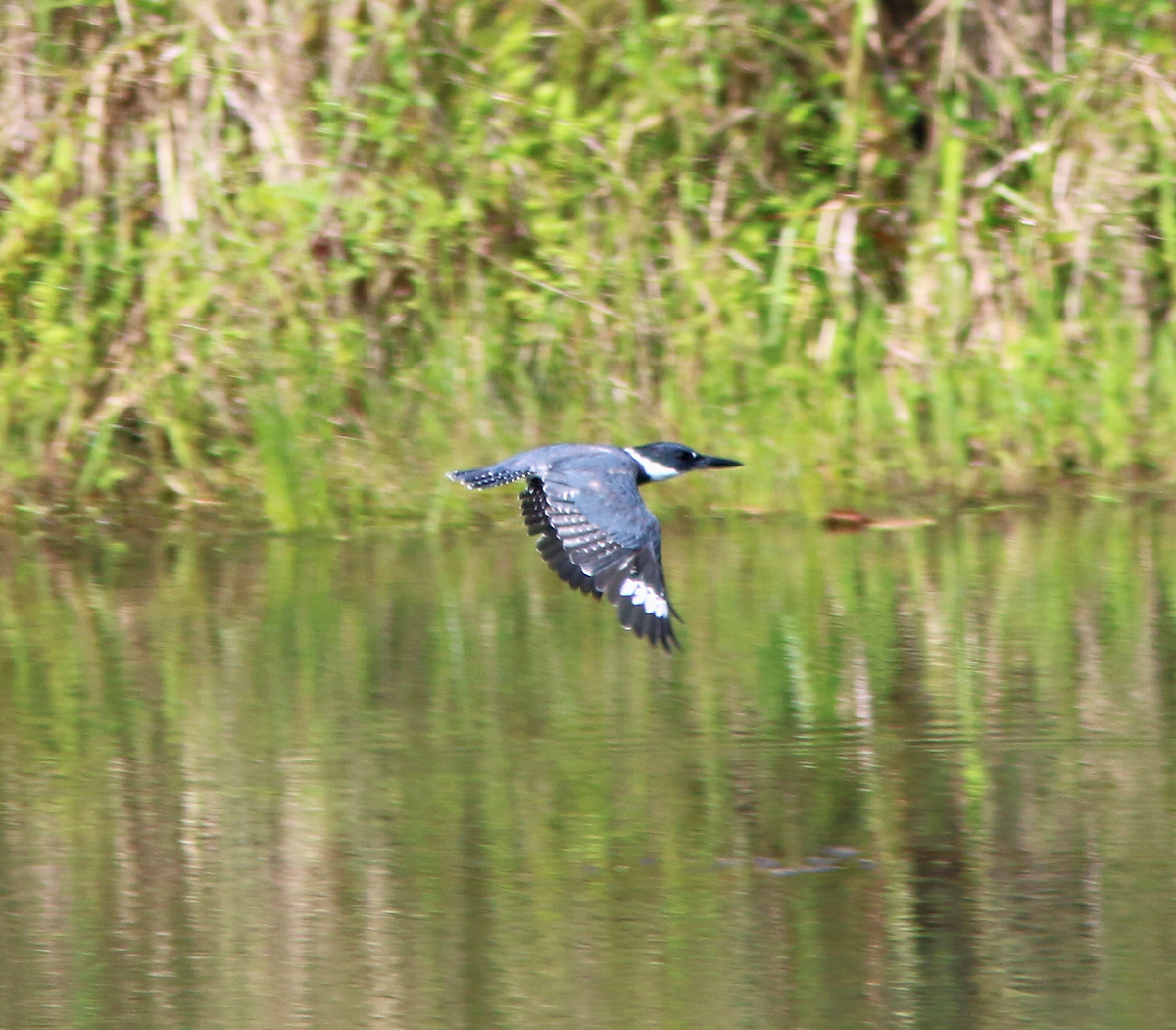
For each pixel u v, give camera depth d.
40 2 15.00
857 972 6.14
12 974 6.20
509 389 14.50
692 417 14.20
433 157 14.97
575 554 7.01
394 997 6.00
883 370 14.71
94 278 14.45
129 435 14.38
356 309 14.78
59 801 7.86
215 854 7.25
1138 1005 5.88
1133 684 9.34
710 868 7.06
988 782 7.96
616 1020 5.83
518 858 7.18
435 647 10.34
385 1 15.00
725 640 10.35
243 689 9.50
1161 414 14.66
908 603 11.11
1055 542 12.67
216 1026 5.80
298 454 13.70
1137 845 7.22
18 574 12.20
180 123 14.91
